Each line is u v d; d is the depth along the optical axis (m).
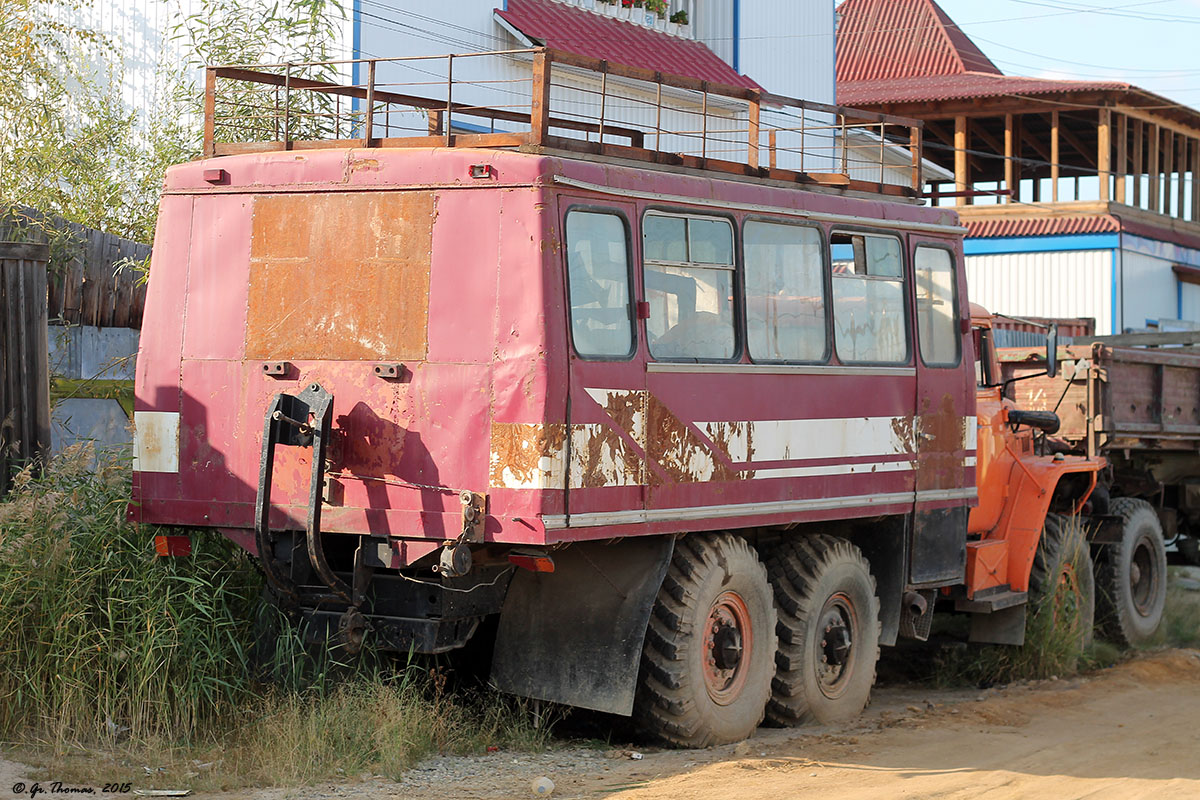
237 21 13.58
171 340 7.60
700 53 21.33
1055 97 31.52
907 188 9.73
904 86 34.31
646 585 7.39
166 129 12.98
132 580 7.30
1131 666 11.33
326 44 14.65
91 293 10.42
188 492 7.51
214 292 7.52
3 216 9.90
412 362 6.99
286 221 7.37
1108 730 8.75
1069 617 11.25
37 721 6.96
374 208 7.16
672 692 7.50
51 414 9.30
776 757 7.45
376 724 6.97
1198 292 35.16
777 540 8.84
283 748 6.68
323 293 7.25
